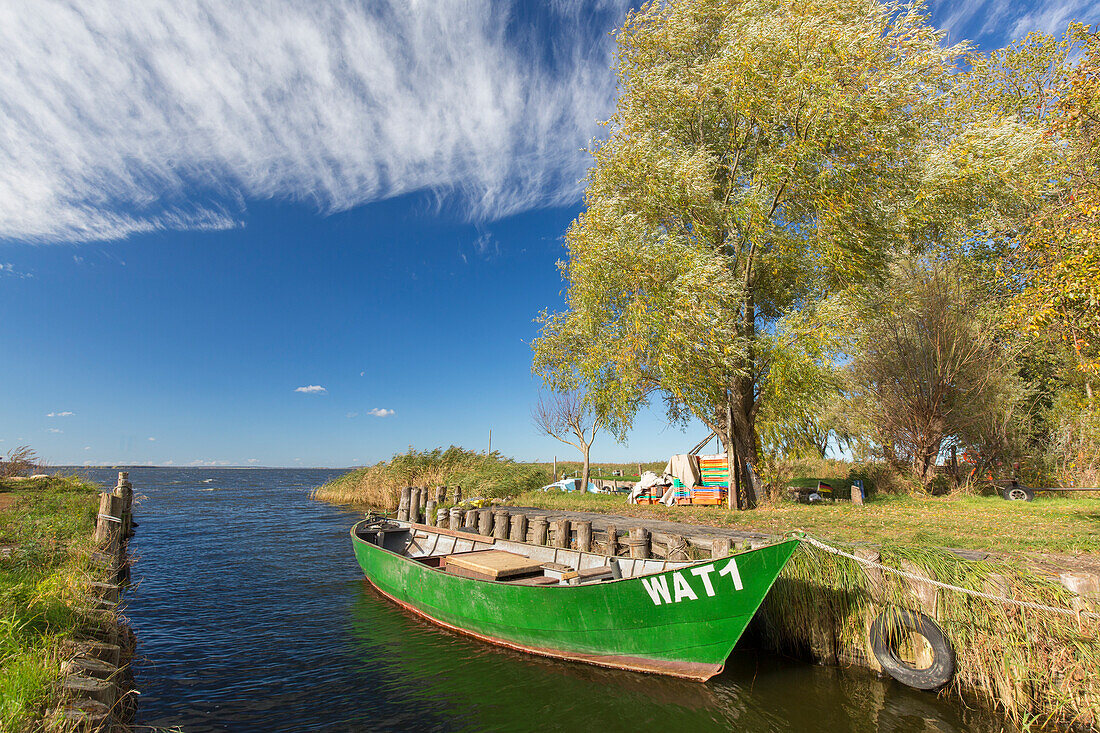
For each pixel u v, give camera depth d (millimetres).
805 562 7641
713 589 6441
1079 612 5668
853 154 13164
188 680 7094
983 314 17844
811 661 7422
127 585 10359
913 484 19062
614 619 7176
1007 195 14531
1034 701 5699
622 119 16328
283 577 13266
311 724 5941
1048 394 20125
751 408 16219
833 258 13844
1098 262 8328
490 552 11102
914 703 6168
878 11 13812
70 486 19797
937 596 6508
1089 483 17938
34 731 3406
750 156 15945
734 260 15477
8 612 4875
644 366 15859
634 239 14742
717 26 16109
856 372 20391
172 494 43188
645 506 16641
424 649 8297
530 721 6023
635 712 6188
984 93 21469
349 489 36406
